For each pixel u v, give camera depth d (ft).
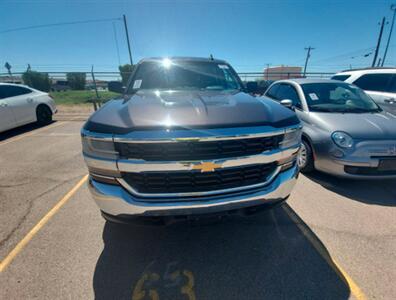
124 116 5.17
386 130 9.38
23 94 21.50
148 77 9.92
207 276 5.60
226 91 9.13
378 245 6.55
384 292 5.15
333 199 8.98
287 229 7.25
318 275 5.59
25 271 5.69
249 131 5.00
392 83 16.16
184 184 5.00
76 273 5.65
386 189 9.73
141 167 4.76
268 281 5.45
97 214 8.05
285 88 14.37
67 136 18.84
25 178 10.87
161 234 7.02
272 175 5.64
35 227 7.36
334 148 9.55
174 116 5.08
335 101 11.96
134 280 5.50
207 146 4.84
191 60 10.85
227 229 7.25
